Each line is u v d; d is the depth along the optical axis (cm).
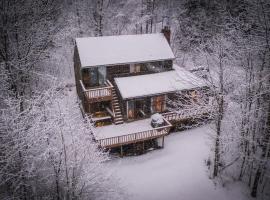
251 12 2023
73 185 1548
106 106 2833
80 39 2875
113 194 1958
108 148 2538
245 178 2358
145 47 2962
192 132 2845
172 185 2203
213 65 2328
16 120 1470
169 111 2880
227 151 2420
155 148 2606
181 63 3884
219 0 3672
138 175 2277
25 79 2405
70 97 2986
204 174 2331
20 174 1388
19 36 2280
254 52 2019
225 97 2117
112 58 2789
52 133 1586
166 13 4644
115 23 4369
